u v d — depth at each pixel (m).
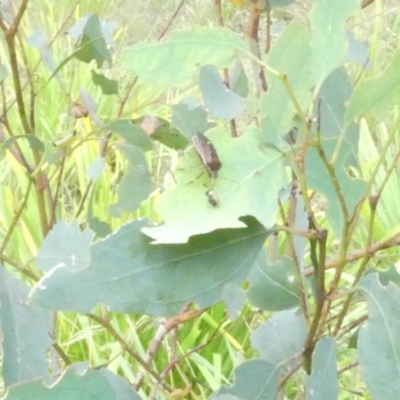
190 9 1.76
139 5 2.01
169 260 0.36
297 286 0.49
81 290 0.35
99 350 1.04
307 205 0.34
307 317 0.43
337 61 0.32
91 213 0.58
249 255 0.37
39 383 0.33
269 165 0.35
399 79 0.33
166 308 0.37
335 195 0.40
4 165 1.54
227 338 1.02
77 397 0.34
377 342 0.35
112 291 0.36
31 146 0.52
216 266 0.37
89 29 0.59
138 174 0.55
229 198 0.34
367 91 0.33
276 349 0.54
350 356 1.03
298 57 0.33
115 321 1.05
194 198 0.35
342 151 0.40
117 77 1.58
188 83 0.34
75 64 1.76
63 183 1.44
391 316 0.35
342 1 0.32
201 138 0.35
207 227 0.34
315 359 0.42
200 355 1.05
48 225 0.69
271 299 0.50
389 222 1.34
